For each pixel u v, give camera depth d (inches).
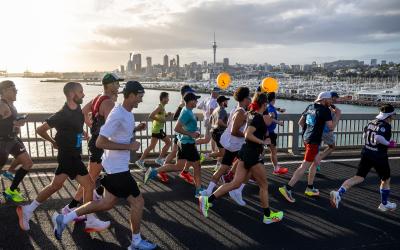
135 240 156.4
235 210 213.2
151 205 217.8
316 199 236.7
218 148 287.1
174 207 215.3
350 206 223.9
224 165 223.8
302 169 230.8
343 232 185.0
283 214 208.7
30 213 173.0
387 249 166.9
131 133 155.2
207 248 163.6
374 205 226.4
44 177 264.2
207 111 317.4
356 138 450.0
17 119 206.2
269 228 188.2
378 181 279.3
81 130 173.5
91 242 165.8
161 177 265.4
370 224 196.1
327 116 227.0
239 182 193.9
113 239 169.6
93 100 199.0
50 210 202.5
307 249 165.2
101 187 206.2
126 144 150.4
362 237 179.3
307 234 181.6
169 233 178.5
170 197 232.8
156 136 290.2
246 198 235.9
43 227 180.1
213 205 220.8
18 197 214.2
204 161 332.2
